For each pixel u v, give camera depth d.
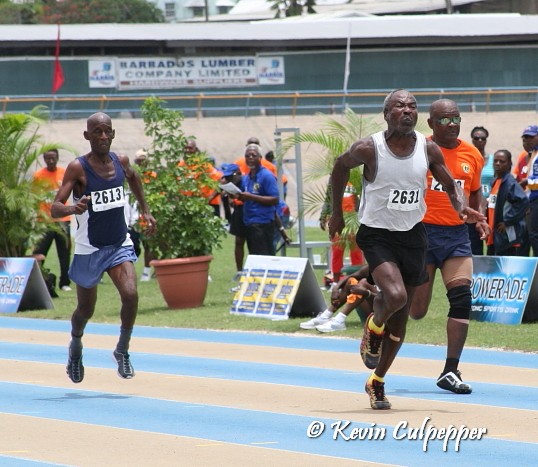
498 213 39.00
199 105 129.50
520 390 22.89
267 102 127.75
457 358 22.72
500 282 33.81
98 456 17.47
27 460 17.31
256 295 37.84
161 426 19.88
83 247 23.03
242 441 18.30
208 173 40.75
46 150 47.84
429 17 142.00
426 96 128.38
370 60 138.50
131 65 134.75
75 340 23.91
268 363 27.95
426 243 20.27
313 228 83.81
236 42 137.62
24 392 24.38
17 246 46.69
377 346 20.58
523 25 140.38
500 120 126.31
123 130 121.81
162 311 40.09
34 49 134.62
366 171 19.94
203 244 40.56
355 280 33.53
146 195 39.88
